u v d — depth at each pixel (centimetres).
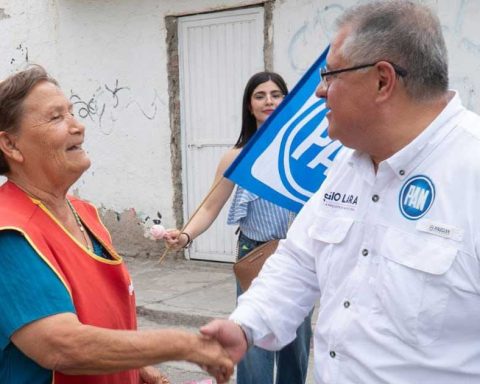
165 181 794
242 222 363
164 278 728
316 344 212
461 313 180
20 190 205
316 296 231
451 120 187
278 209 353
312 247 222
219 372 211
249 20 709
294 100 327
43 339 184
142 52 788
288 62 688
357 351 194
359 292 195
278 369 357
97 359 185
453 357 182
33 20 874
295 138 329
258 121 375
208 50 744
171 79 772
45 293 186
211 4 727
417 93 187
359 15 191
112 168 831
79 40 835
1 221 190
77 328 185
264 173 332
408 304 183
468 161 181
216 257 775
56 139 202
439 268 179
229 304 623
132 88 802
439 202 183
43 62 875
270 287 229
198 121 764
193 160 775
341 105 193
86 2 821
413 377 186
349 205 203
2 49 909
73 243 205
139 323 612
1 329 189
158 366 508
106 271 212
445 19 598
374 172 199
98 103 831
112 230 842
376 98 188
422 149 187
